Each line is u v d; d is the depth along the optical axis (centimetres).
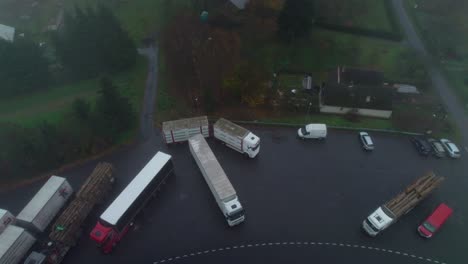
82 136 5284
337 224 4366
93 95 6153
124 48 6462
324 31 7638
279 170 4988
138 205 4266
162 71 6631
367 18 7981
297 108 5894
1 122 5438
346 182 4856
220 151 5238
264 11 7719
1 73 5912
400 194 4494
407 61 6881
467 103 6050
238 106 5934
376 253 4097
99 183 4484
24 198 4647
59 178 4453
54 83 6469
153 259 3994
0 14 8188
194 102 5919
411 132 5553
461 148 5353
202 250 4081
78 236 4169
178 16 7638
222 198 4169
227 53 6794
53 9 8462
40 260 3762
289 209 4509
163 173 4581
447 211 4338
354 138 5503
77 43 6200
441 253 4109
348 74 6169
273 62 6775
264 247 4119
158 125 5606
